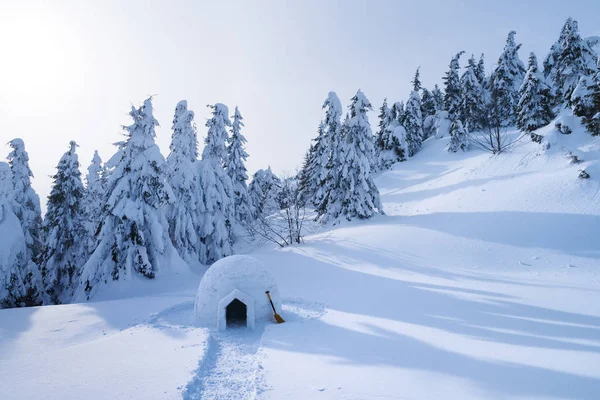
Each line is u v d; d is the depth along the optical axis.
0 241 16.95
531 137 26.12
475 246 16.44
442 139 42.75
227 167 33.41
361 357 6.25
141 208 17.94
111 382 5.54
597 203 16.42
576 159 20.06
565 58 29.70
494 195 20.83
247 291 9.80
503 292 10.78
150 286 17.05
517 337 6.80
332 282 14.77
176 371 5.96
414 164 38.50
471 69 40.50
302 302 11.74
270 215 41.94
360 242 20.11
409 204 27.05
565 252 14.20
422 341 6.93
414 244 18.22
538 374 5.03
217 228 23.80
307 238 26.05
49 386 5.43
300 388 5.07
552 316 8.03
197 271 20.89
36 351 8.04
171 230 21.86
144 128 18.41
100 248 17.19
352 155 25.09
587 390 4.44
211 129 27.48
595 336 6.50
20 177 24.48
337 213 27.16
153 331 8.95
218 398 5.13
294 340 7.60
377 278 14.50
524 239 15.80
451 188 25.47
